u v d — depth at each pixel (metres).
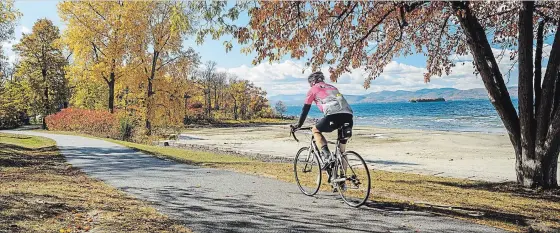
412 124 68.75
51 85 53.72
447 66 11.12
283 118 129.50
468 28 8.80
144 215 5.07
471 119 78.50
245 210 5.40
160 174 9.42
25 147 20.08
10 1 22.72
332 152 6.04
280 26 7.99
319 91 5.68
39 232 4.16
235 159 15.35
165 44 35.25
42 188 6.93
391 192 7.09
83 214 5.04
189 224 4.66
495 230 4.49
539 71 8.85
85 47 33.19
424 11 8.62
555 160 8.56
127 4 32.75
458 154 24.08
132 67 34.38
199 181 8.19
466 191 7.96
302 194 6.57
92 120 33.75
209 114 105.06
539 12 9.07
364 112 164.88
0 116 53.09
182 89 36.91
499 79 9.03
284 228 4.52
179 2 7.89
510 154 23.61
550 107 8.38
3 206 5.12
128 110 38.69
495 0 7.51
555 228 4.67
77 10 32.59
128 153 15.86
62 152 16.47
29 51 53.41
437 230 4.46
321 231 4.42
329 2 8.18
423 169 16.75
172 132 38.50
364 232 4.38
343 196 5.83
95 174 9.61
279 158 21.45
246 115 118.38
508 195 7.70
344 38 9.06
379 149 28.34
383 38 10.13
